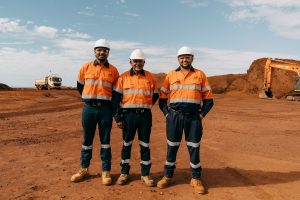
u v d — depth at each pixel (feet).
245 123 49.98
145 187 18.52
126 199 16.78
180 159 25.16
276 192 18.10
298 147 31.45
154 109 71.10
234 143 32.73
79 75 19.47
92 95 18.89
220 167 23.09
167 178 18.60
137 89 18.52
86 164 19.76
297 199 17.15
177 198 17.01
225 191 18.13
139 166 22.90
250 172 21.91
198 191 17.65
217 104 94.32
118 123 18.78
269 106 87.71
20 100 88.07
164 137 35.60
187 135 18.54
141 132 18.92
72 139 33.22
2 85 175.01
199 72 18.42
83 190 17.98
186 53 17.99
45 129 39.83
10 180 19.58
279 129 44.29
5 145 29.50
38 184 18.92
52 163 23.40
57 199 16.71
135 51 18.67
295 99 122.42
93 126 19.48
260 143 33.17
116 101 18.83
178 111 18.21
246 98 125.59
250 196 17.44
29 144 30.19
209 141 33.55
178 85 18.20
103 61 19.21
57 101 90.63
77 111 64.34
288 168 23.11
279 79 169.27
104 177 18.98
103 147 19.31
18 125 42.83
